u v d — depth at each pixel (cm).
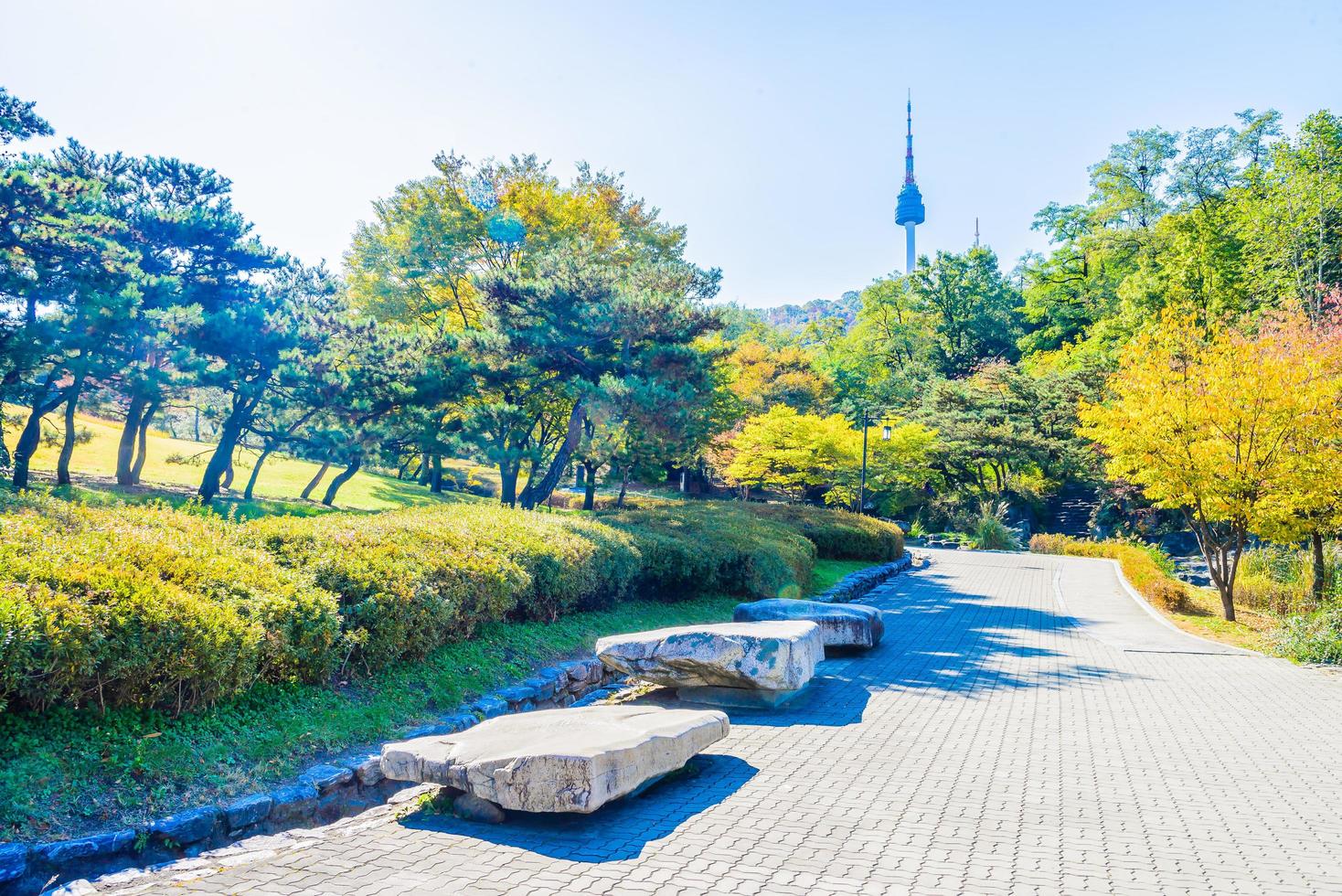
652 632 953
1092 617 1652
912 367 6844
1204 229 4347
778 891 414
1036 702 911
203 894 413
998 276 7788
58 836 471
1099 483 4431
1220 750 717
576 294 2350
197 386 2186
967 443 4662
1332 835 509
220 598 652
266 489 3269
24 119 1958
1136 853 473
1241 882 432
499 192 3438
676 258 3675
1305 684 1022
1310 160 3650
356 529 948
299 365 2231
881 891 416
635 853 470
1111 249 5688
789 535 2038
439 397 2512
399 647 793
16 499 766
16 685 517
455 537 1030
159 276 2086
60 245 1875
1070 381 4750
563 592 1130
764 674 862
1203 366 1734
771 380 6019
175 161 2572
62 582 570
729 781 620
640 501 3988
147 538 708
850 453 4309
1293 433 1571
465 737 602
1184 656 1227
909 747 722
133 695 574
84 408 2772
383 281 3575
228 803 541
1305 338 1825
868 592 2023
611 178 3591
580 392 2389
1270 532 1596
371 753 653
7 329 1842
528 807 516
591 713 682
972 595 1997
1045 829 514
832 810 549
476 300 2758
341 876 437
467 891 414
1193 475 1636
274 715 649
